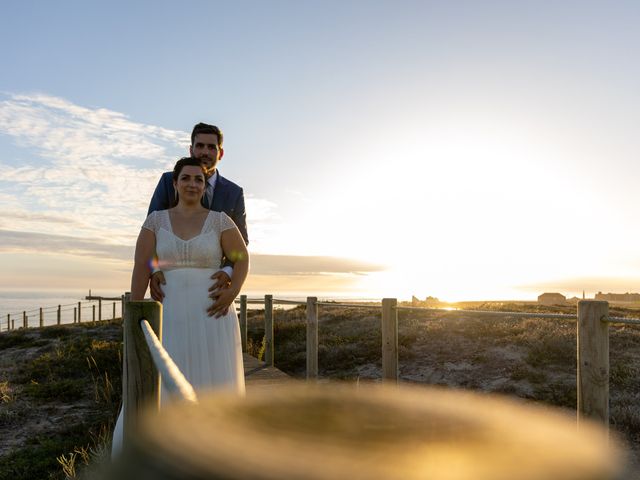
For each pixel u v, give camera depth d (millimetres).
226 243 3541
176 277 3379
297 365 11789
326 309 21469
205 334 3338
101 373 11570
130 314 2188
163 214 3512
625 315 17344
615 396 8391
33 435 8031
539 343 11289
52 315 157250
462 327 13336
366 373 10852
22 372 12273
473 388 9484
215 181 4246
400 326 14539
